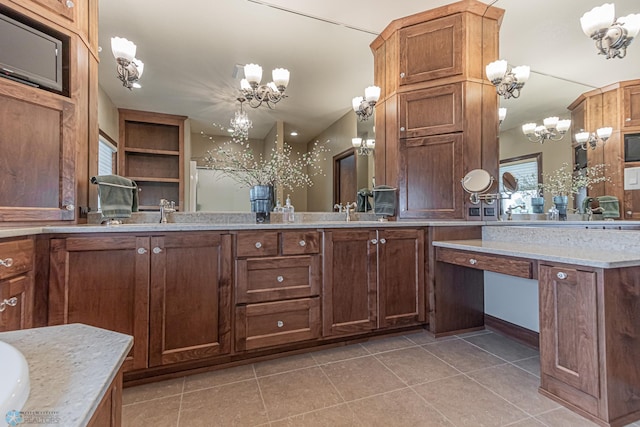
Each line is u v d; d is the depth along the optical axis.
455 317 2.32
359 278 2.09
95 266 1.52
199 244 1.70
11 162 1.46
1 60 1.44
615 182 1.99
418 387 1.58
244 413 1.37
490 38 2.56
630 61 1.93
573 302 1.37
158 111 2.33
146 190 2.29
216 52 2.45
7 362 0.43
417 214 2.62
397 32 2.68
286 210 2.56
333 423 1.30
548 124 2.35
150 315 1.60
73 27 1.71
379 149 2.90
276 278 1.88
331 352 2.00
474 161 2.50
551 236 1.94
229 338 1.76
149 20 2.26
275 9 2.45
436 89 2.56
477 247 1.90
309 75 2.70
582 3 2.19
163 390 1.56
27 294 1.37
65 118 1.65
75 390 0.39
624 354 1.29
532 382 1.62
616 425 1.25
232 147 2.52
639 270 1.35
